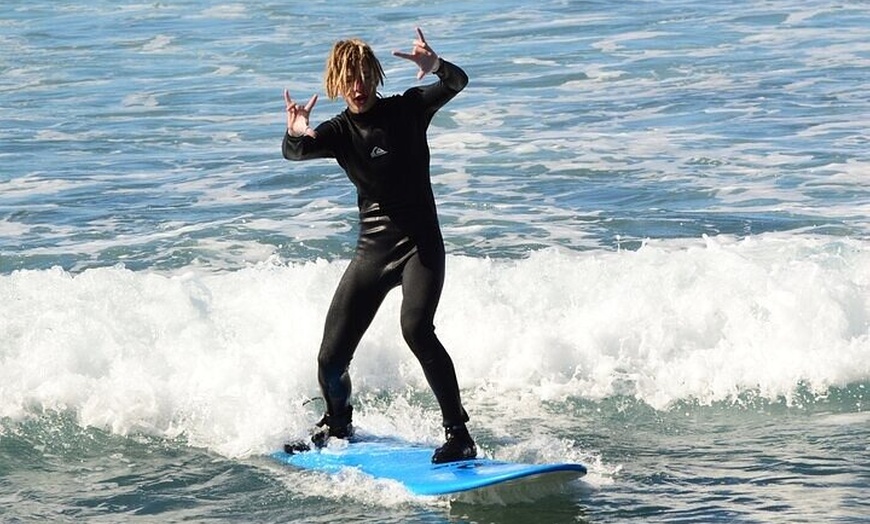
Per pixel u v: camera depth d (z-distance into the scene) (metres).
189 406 15.05
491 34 43.25
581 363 16.30
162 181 27.28
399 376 16.28
